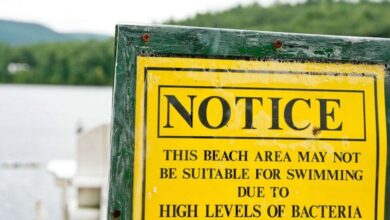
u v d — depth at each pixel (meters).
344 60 2.61
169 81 2.52
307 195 2.54
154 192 2.48
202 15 98.00
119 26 2.50
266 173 2.53
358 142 2.59
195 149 2.50
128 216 2.46
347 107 2.60
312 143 2.56
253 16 109.31
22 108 93.38
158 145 2.49
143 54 2.51
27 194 23.02
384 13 101.31
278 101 2.56
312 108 2.58
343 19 102.56
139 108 2.49
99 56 159.62
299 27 103.50
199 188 2.50
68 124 66.56
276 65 2.57
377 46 2.63
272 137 2.54
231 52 2.55
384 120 2.61
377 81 2.62
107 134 9.52
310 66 2.59
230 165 2.52
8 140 47.00
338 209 2.55
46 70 166.62
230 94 2.54
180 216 2.48
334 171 2.56
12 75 168.38
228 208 2.50
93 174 9.48
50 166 10.14
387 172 2.59
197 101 2.52
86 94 145.50
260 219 2.51
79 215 9.02
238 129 2.53
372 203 2.57
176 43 2.53
